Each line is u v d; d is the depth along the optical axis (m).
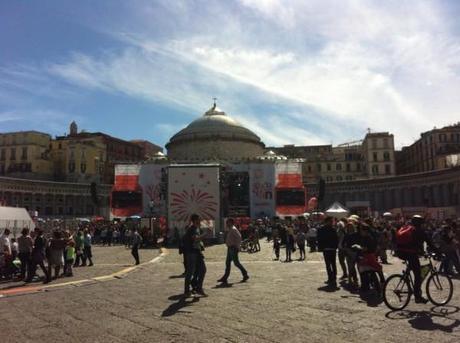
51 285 17.83
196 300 13.52
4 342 9.42
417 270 12.55
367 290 14.64
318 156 140.88
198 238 14.53
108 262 28.23
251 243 36.19
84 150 115.38
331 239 16.30
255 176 80.62
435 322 10.54
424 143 118.25
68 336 9.71
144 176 80.38
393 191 105.44
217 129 101.75
